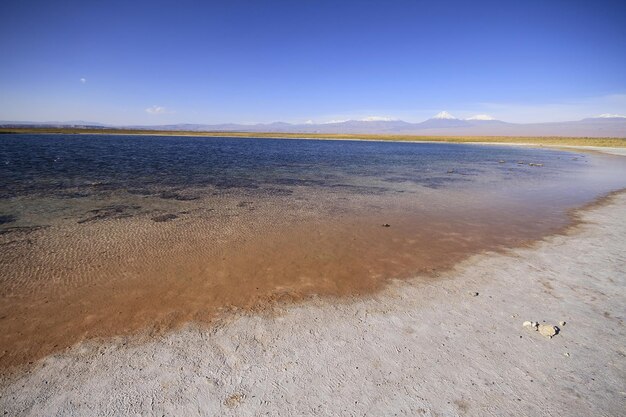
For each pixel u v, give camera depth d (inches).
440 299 222.4
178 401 136.3
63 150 1461.6
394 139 4252.0
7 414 128.7
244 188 645.9
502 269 271.4
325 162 1259.2
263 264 274.4
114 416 128.7
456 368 157.0
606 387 145.8
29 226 364.5
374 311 206.5
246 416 129.7
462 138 4298.7
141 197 532.7
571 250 314.8
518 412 132.9
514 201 546.6
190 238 334.6
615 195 599.5
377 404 136.3
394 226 392.5
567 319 198.8
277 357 163.3
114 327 184.9
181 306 207.8
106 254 288.7
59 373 150.6
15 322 187.9
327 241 334.3
